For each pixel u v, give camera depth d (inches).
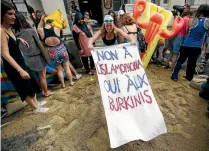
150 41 142.7
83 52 136.1
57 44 113.7
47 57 103.6
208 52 141.6
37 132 80.5
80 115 91.2
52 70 128.0
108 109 60.2
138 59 70.1
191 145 68.1
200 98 101.3
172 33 129.3
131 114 62.0
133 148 68.2
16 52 75.8
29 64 95.5
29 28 91.5
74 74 140.9
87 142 72.6
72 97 110.6
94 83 129.3
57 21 123.7
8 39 71.1
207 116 85.1
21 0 136.8
